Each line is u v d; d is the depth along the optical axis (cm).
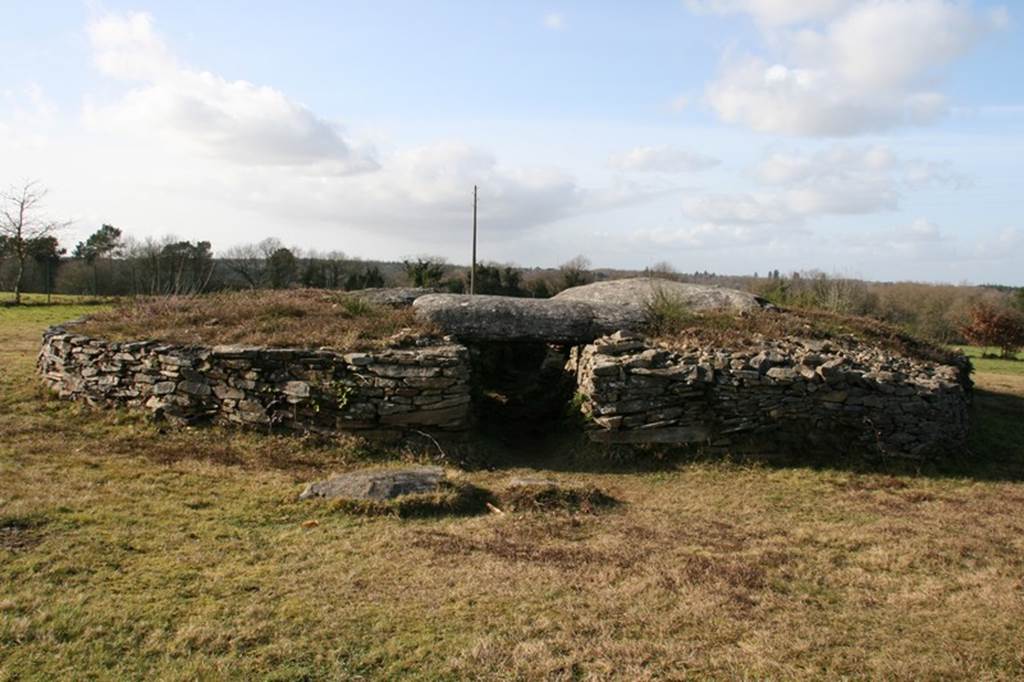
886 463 865
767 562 562
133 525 569
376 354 884
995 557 586
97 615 425
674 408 877
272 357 864
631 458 861
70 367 931
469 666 391
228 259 3678
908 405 887
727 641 432
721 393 878
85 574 476
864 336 1158
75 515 575
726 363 903
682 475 825
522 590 491
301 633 420
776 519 680
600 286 1349
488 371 1217
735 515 691
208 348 895
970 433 1037
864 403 886
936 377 969
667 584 509
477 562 537
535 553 562
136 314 1073
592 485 761
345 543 560
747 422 877
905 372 967
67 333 985
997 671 402
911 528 656
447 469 785
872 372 914
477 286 3106
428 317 1030
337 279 3541
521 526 625
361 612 448
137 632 411
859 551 595
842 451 874
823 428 885
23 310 2383
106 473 690
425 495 657
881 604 491
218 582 479
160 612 434
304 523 600
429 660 397
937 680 393
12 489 620
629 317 1070
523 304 1069
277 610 444
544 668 391
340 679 375
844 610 480
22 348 1345
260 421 843
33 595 442
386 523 612
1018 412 1280
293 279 3509
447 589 487
